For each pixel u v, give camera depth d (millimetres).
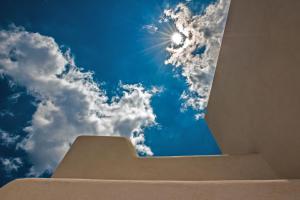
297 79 1924
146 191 1314
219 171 2422
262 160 2527
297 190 1257
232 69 3465
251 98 2889
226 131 3910
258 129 2713
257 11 2672
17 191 1339
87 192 1320
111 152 2691
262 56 2551
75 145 2770
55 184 1379
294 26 1926
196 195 1271
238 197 1242
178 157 2572
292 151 2045
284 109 2160
